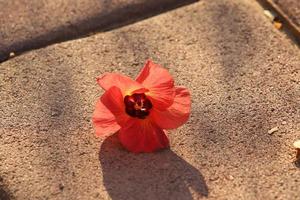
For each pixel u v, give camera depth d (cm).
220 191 63
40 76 72
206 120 68
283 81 71
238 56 73
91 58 73
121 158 65
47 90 71
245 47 74
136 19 78
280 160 65
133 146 64
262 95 70
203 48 74
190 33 76
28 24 76
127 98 63
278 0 78
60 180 64
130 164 65
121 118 63
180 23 77
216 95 70
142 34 76
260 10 78
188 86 71
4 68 73
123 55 74
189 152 65
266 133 67
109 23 77
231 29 76
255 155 65
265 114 69
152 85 63
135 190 63
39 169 65
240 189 63
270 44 75
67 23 76
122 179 64
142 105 62
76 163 65
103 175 64
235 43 75
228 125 68
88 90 71
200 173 64
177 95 64
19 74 72
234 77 72
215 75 72
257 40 75
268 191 63
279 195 63
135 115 63
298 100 70
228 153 66
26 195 63
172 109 63
